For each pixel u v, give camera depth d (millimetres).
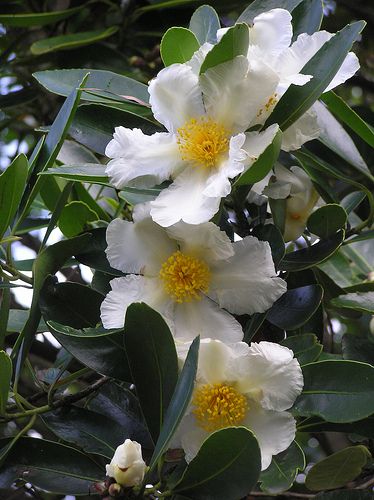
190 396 481
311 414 553
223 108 549
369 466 642
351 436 654
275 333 625
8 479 588
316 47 567
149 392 535
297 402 560
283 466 547
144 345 526
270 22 572
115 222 565
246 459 483
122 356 565
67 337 565
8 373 573
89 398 628
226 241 553
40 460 593
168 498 529
